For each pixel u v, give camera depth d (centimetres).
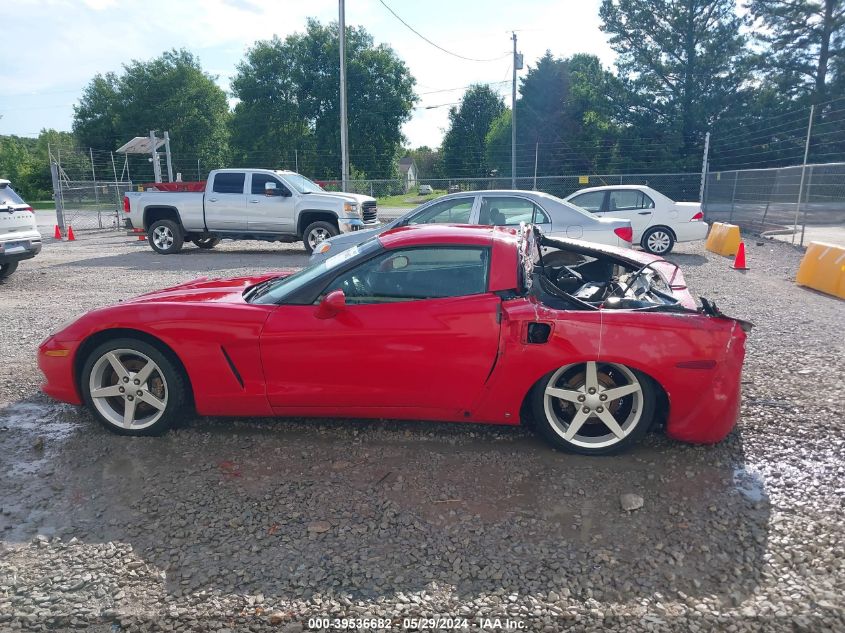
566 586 260
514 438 404
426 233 402
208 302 405
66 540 295
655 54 4331
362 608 248
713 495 331
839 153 3662
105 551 286
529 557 279
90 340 402
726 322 363
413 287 385
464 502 326
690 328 358
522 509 319
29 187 6069
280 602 252
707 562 275
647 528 301
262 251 1526
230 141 5462
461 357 369
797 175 1631
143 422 407
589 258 525
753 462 368
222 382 389
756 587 259
